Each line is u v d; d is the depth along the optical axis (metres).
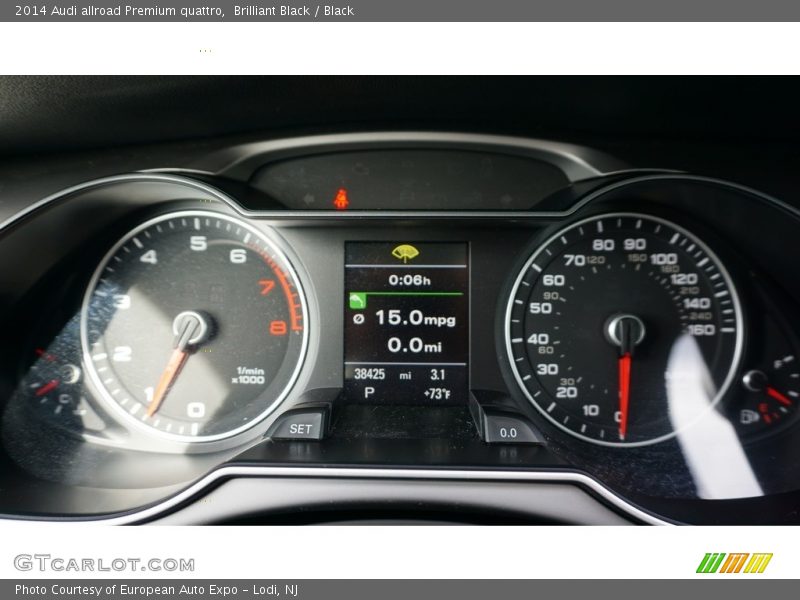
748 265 0.22
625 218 0.22
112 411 0.22
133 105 0.18
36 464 0.20
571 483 0.16
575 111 0.19
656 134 0.20
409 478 0.16
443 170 0.21
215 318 0.22
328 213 0.19
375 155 0.21
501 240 0.22
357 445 0.19
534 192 0.21
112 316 0.22
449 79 0.17
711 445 0.21
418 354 0.22
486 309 0.22
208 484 0.16
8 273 0.21
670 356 0.21
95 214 0.21
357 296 0.22
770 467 0.20
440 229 0.22
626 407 0.21
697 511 0.17
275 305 0.22
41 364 0.22
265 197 0.21
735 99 0.18
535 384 0.22
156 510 0.17
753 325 0.22
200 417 0.22
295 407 0.20
